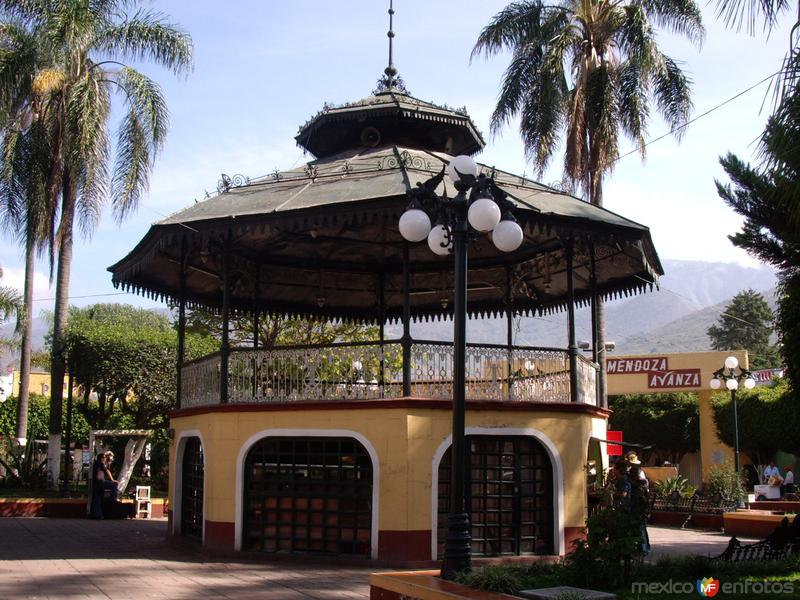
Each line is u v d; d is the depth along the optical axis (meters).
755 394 32.69
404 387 13.20
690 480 40.88
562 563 9.59
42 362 43.88
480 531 13.38
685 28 23.95
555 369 14.55
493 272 18.69
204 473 14.28
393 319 21.08
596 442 16.42
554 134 23.81
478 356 13.85
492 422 13.52
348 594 10.20
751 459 35.59
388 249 17.80
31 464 26.48
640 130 23.14
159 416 30.08
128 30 24.19
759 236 18.58
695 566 9.80
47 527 19.05
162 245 14.09
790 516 19.14
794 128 8.91
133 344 27.78
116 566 12.59
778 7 9.81
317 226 13.16
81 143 22.28
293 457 13.72
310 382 13.77
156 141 24.38
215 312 20.11
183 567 12.52
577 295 18.78
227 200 14.99
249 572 12.02
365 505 13.20
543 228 13.32
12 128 24.03
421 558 12.66
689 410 38.69
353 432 13.20
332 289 19.41
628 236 14.01
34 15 23.59
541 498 13.98
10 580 11.16
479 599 7.45
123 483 25.16
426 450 12.98
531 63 24.25
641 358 37.81
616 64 23.94
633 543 8.73
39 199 23.47
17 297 28.92
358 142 17.14
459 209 9.42
